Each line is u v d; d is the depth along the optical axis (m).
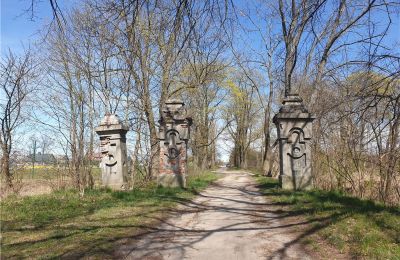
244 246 7.77
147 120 22.11
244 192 17.27
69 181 17.08
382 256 6.48
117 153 16.61
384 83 10.83
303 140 16.28
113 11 6.70
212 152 57.91
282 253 7.25
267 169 33.88
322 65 19.42
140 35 12.16
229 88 41.34
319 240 7.93
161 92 21.38
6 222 9.42
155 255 7.09
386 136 13.38
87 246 7.30
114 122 16.69
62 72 21.75
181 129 18.41
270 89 33.28
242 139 62.41
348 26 18.22
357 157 14.65
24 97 24.95
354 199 12.15
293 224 9.59
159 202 12.94
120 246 7.55
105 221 9.62
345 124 14.98
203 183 21.47
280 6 19.48
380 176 13.38
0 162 17.77
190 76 23.11
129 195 14.43
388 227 8.11
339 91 16.69
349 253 6.95
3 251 6.95
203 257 7.05
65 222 9.44
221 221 10.30
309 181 16.11
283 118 16.33
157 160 22.02
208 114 42.16
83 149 18.16
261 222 10.10
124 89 22.22
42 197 13.58
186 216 11.07
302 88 22.05
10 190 16.47
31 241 7.65
